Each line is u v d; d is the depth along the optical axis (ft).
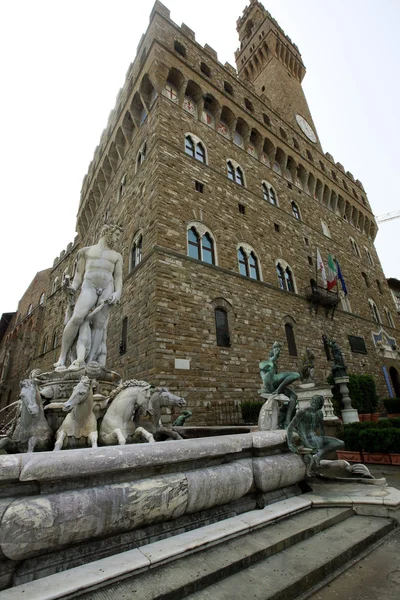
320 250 89.51
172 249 51.16
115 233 27.09
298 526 12.81
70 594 8.03
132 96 70.79
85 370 21.53
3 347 160.04
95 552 9.77
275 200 82.17
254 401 49.55
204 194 61.77
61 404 18.70
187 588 8.69
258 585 9.05
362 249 115.55
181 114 66.23
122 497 10.17
